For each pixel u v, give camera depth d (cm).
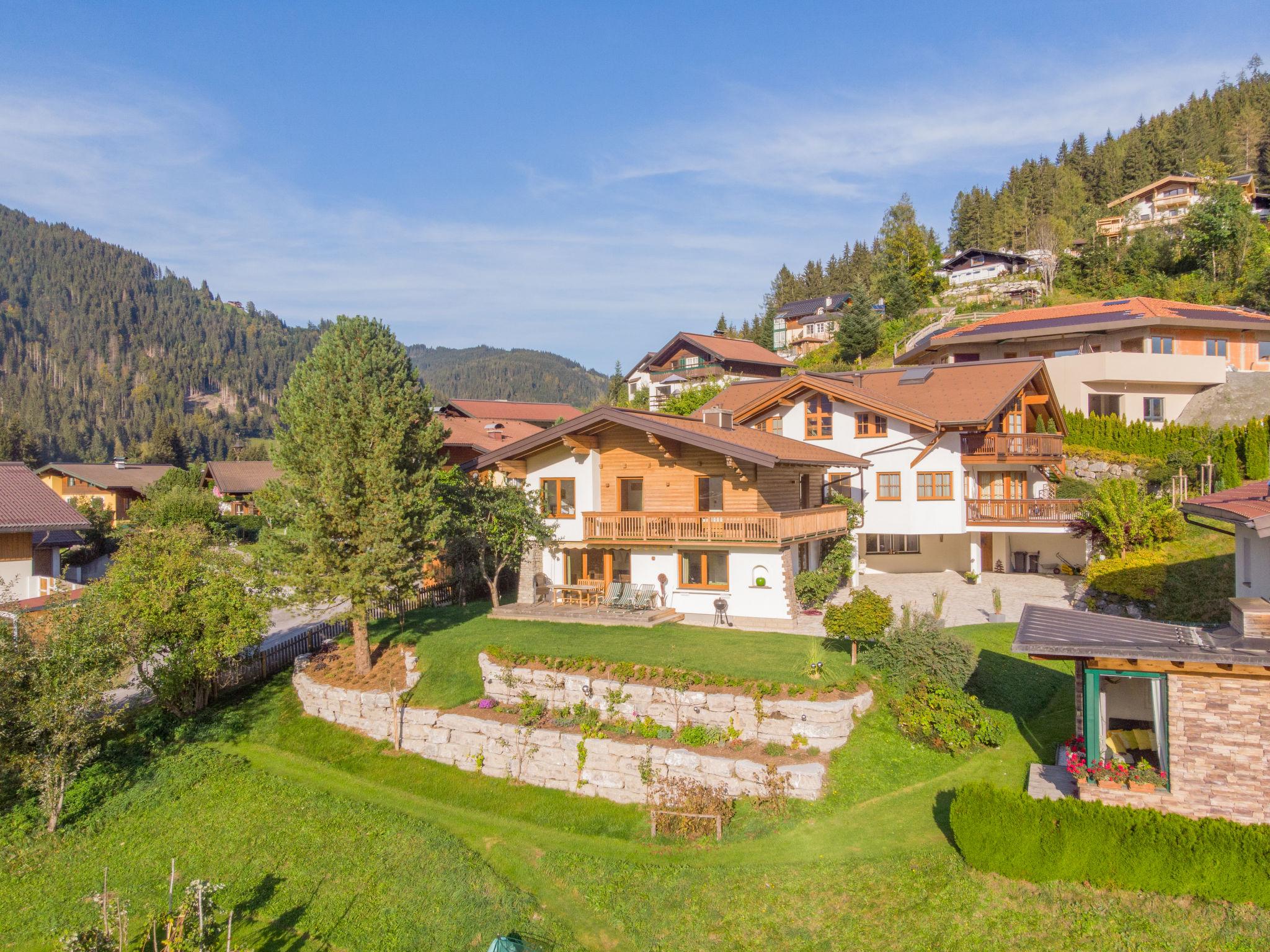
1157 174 9856
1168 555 2719
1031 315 5166
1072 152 12656
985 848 1398
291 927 1579
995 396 3334
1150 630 1484
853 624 2072
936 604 2239
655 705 1992
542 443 2916
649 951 1406
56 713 1919
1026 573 3534
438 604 3228
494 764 2088
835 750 1814
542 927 1489
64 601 2189
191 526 2967
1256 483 1986
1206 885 1255
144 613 2423
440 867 1700
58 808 1930
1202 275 6469
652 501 2877
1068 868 1339
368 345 2609
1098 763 1418
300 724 2508
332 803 2011
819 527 2867
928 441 3272
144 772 2198
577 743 1959
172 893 1648
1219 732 1317
